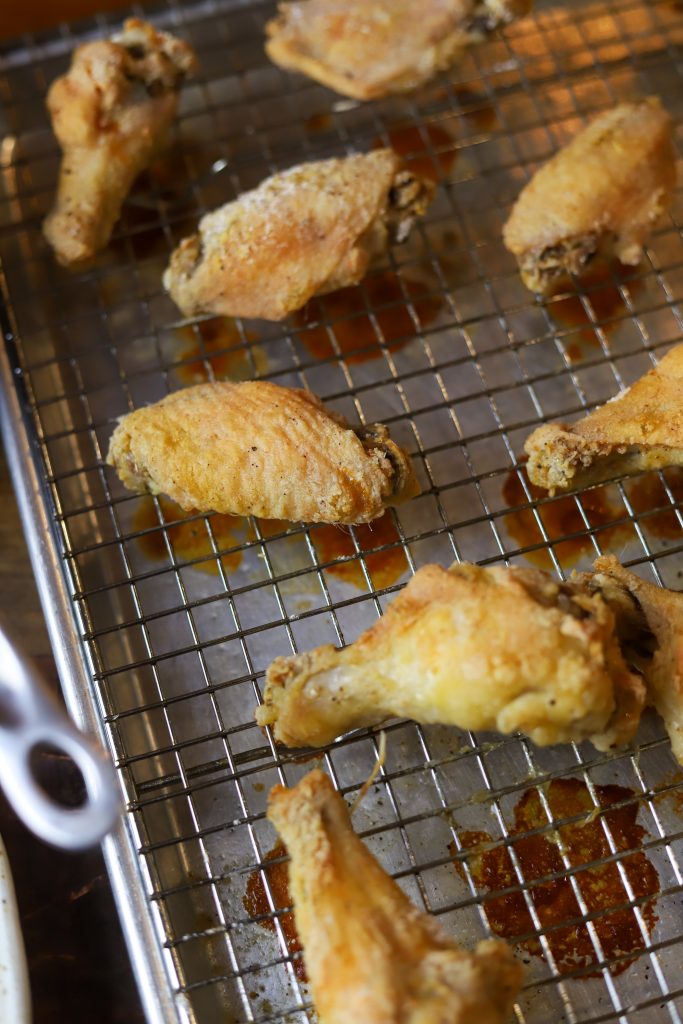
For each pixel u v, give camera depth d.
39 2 0.76
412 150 0.75
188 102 0.76
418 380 0.70
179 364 0.70
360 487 0.64
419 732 0.65
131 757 0.65
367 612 0.67
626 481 0.68
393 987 0.58
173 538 0.68
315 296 0.71
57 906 0.65
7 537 0.69
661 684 0.62
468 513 0.68
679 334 0.71
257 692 0.65
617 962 0.62
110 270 0.72
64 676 0.65
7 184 0.74
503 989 0.59
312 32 0.73
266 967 0.62
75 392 0.71
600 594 0.62
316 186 0.68
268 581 0.65
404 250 0.72
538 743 0.61
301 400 0.65
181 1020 0.62
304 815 0.60
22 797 0.59
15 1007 0.62
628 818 0.65
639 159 0.68
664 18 0.77
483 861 0.64
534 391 0.70
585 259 0.69
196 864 0.65
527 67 0.76
